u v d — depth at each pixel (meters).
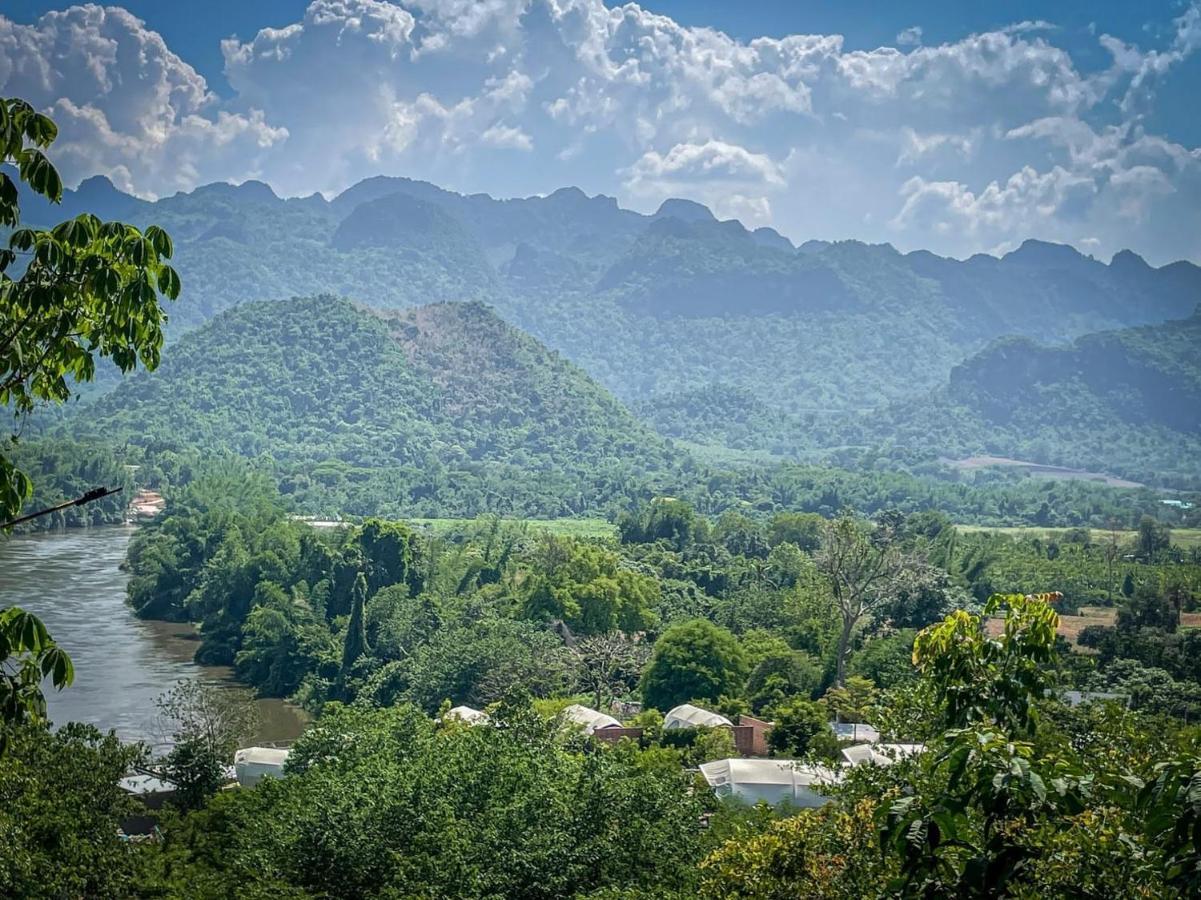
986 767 11.44
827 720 68.12
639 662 89.25
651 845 37.69
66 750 41.97
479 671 83.50
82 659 99.69
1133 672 73.06
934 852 11.70
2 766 28.80
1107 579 131.62
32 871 30.14
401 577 114.44
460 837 37.22
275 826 40.34
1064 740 19.17
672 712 71.00
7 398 13.27
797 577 122.56
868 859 19.34
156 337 14.04
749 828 35.75
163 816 47.59
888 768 20.34
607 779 40.41
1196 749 11.05
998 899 11.69
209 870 40.28
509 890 35.66
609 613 101.69
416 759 44.53
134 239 12.85
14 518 12.59
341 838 37.75
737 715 73.81
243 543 128.50
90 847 34.00
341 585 111.81
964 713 15.48
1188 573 128.50
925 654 16.19
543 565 118.44
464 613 100.56
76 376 14.01
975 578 126.12
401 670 88.81
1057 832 12.77
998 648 15.67
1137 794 10.84
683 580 124.06
